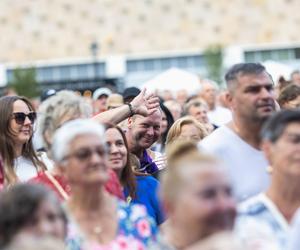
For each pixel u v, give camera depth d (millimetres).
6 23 102188
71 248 9398
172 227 8531
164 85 31750
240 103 11211
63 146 9477
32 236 8281
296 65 68438
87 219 9648
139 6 103500
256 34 102938
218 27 103625
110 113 12797
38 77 68250
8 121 13094
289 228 9664
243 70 11234
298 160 9516
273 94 11250
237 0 103625
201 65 78438
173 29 104000
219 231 8062
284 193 9719
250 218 9742
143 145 14062
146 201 12844
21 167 13141
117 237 9648
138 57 74125
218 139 11328
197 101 21234
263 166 11227
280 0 103125
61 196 10703
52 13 102500
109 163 12328
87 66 68250
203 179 8117
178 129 14391
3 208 8477
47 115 10898
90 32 102750
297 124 9578
